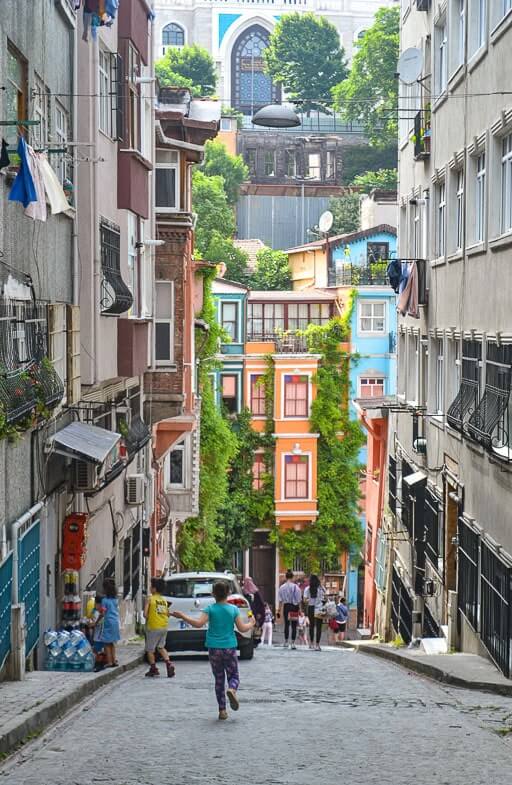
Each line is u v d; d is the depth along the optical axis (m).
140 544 31.14
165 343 32.31
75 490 20.30
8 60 15.73
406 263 31.91
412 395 33.41
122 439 25.00
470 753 11.05
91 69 20.75
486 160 21.42
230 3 126.81
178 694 15.83
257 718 13.23
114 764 10.35
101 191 21.77
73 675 16.27
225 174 91.69
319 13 131.25
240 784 9.56
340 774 10.00
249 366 59.59
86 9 18.61
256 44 127.12
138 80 24.50
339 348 60.38
